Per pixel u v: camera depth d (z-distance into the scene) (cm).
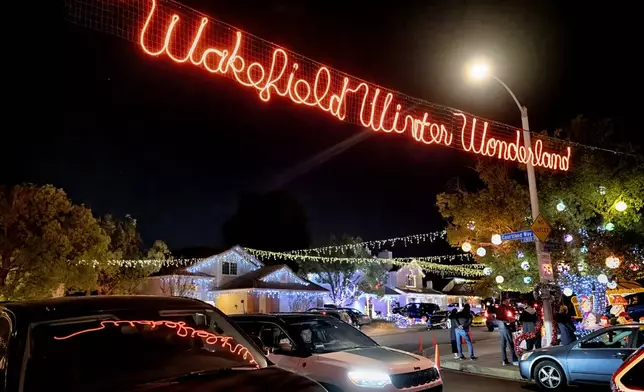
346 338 895
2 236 2545
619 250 1923
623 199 1867
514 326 2255
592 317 1864
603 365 1112
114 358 443
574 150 1930
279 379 420
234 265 4409
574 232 1914
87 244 2870
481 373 1507
